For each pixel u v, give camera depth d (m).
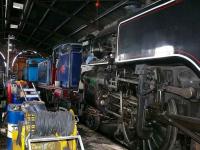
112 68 5.29
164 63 3.72
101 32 6.39
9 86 7.52
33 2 11.68
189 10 3.11
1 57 12.28
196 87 3.36
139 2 8.01
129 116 4.60
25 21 15.43
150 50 3.71
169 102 3.69
